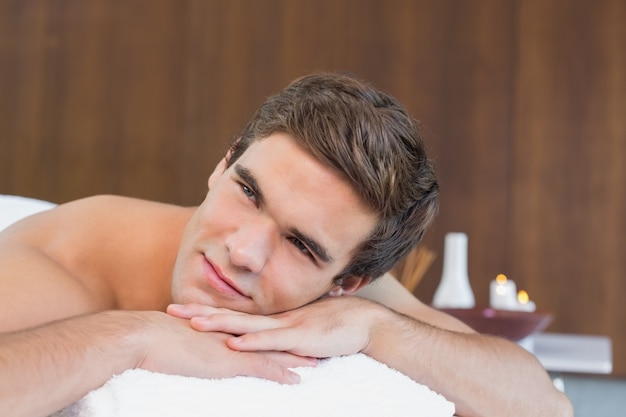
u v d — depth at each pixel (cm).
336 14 462
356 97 122
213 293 121
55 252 137
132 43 468
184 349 103
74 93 468
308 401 101
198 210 125
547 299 445
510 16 455
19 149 467
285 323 121
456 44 457
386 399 108
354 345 126
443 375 136
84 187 465
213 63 465
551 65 452
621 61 449
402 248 134
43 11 469
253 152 121
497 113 452
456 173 452
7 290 113
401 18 460
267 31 464
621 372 436
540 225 447
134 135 466
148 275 143
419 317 166
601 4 451
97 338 95
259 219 119
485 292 446
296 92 124
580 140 449
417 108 457
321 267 124
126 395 89
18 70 468
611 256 444
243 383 98
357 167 118
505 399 142
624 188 445
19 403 85
